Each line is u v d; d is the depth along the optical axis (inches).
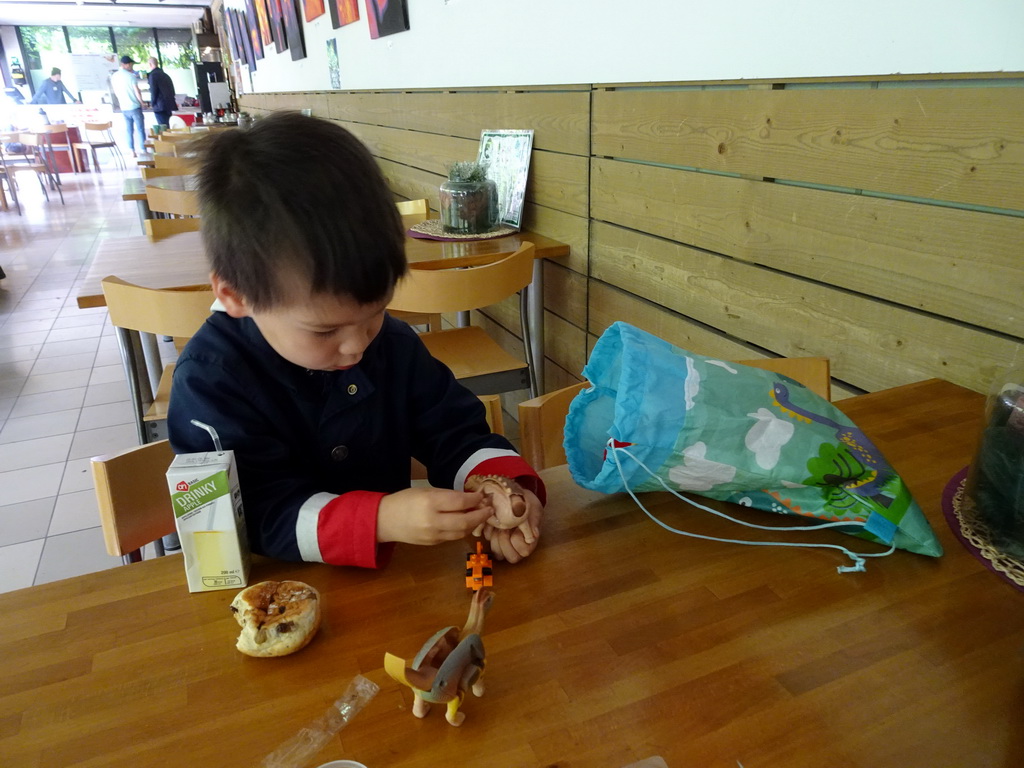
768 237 51.6
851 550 26.1
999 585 24.1
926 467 31.8
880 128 41.3
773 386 29.0
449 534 25.3
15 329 145.6
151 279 68.9
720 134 54.2
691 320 62.5
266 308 24.6
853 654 21.0
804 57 46.4
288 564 26.1
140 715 19.2
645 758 17.7
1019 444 25.2
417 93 115.3
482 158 94.7
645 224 66.0
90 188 352.2
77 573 70.8
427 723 18.8
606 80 68.4
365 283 24.1
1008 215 35.7
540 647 21.4
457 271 66.6
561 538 27.2
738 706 19.2
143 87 499.5
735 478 27.0
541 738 18.3
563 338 86.4
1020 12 33.8
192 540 23.5
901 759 17.6
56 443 98.2
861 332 45.6
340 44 157.0
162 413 65.1
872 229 43.3
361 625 22.7
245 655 21.3
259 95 265.7
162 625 22.7
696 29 55.6
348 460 33.2
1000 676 20.2
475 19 92.4
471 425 35.5
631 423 27.0
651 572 25.0
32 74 537.3
